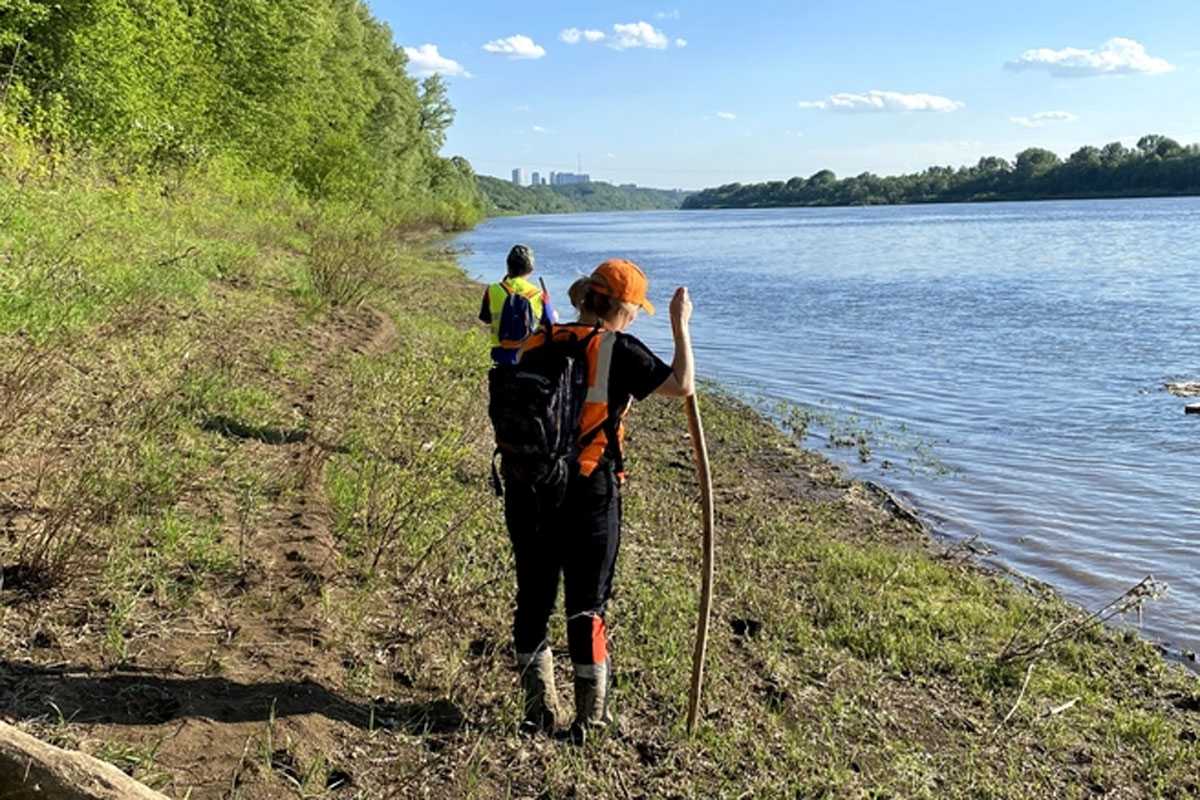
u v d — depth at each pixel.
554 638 5.10
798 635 5.78
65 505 4.56
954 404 14.42
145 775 3.21
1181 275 35.03
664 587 6.16
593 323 3.82
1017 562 8.05
